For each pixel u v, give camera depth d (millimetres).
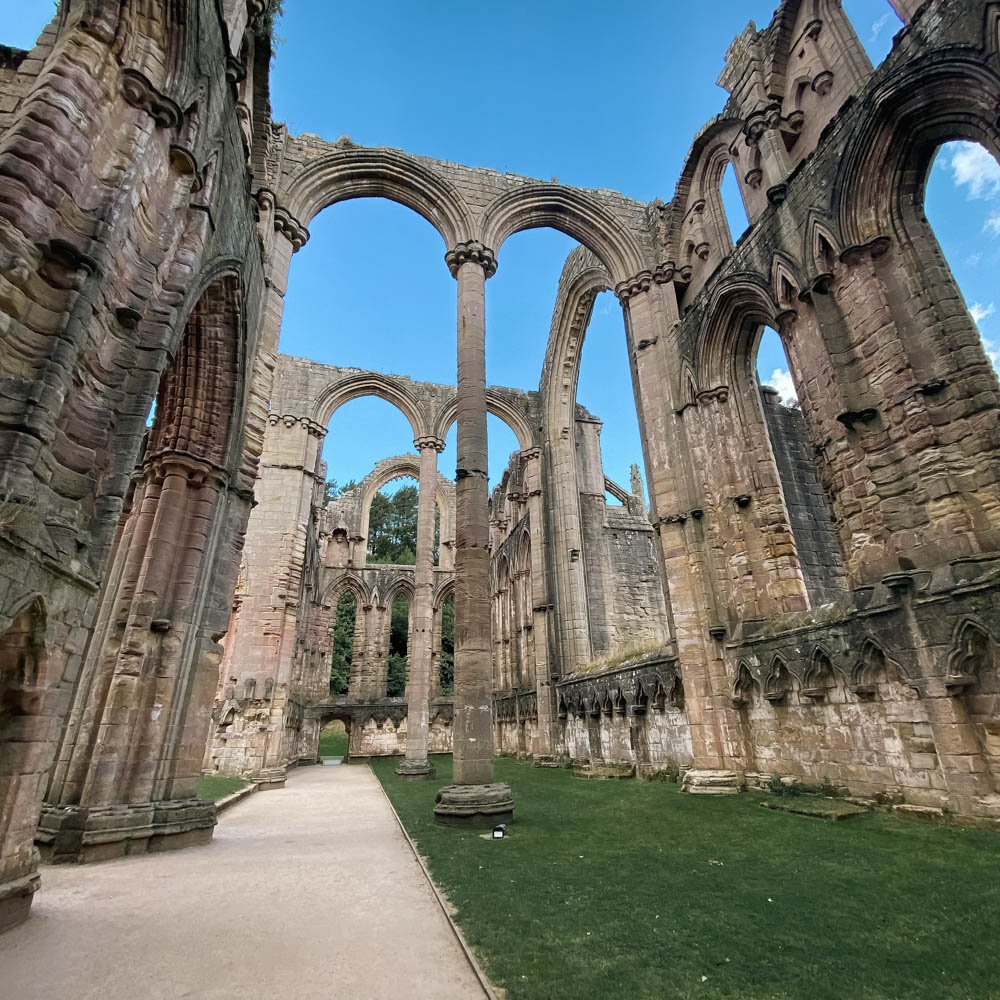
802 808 10359
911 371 10422
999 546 8836
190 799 10312
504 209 19422
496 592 39969
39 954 4820
